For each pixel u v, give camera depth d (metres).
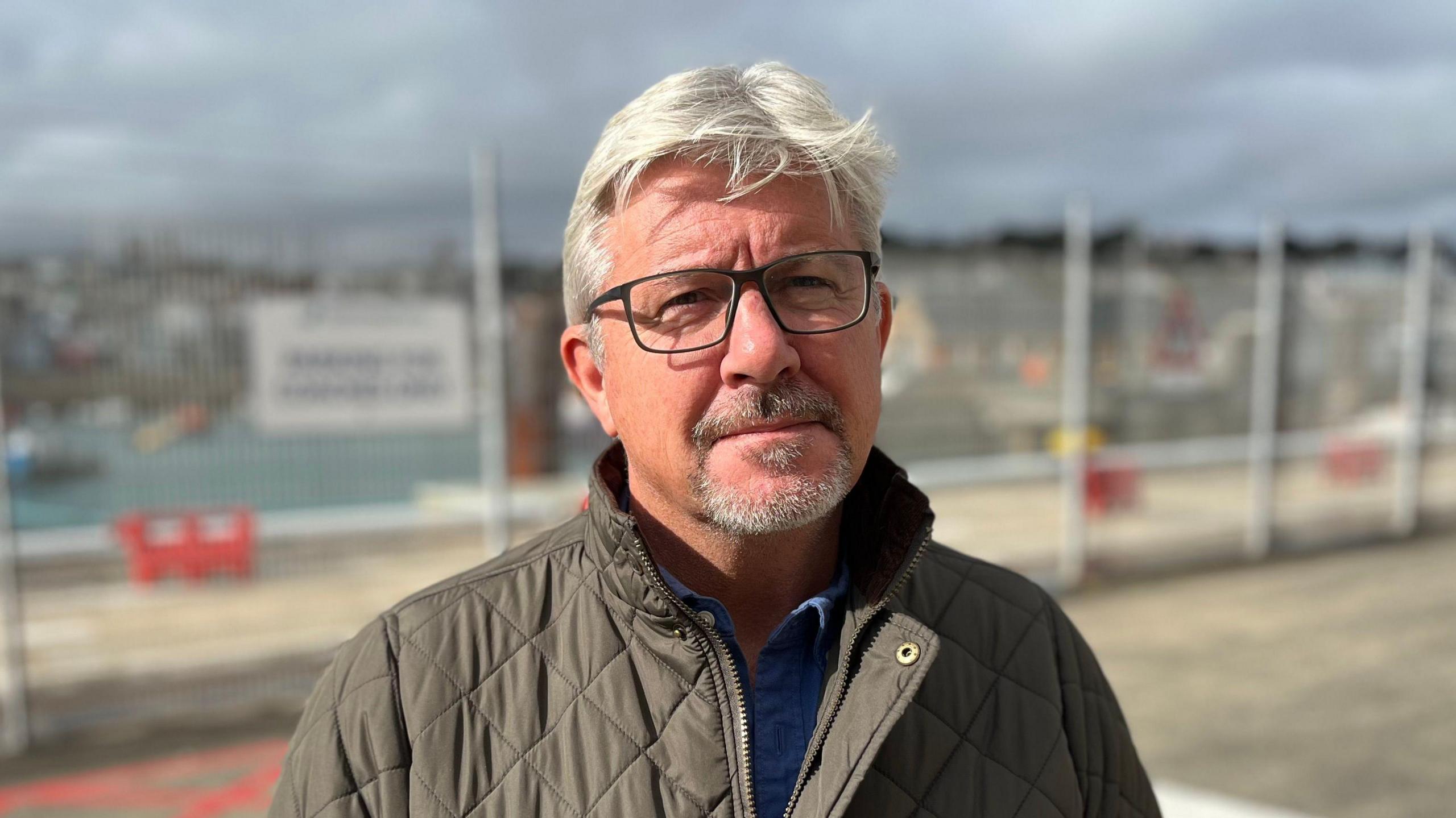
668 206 1.08
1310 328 8.63
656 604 1.08
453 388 5.30
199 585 5.02
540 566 1.24
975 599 1.33
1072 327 7.18
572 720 1.09
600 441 6.03
